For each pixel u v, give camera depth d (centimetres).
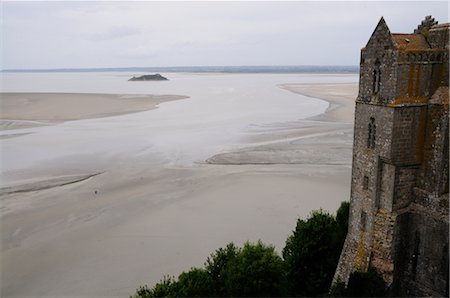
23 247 4697
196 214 5641
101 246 4753
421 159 3222
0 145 9256
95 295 3822
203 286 3259
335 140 9925
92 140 9900
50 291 3891
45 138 9988
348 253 3609
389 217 3241
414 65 3073
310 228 3875
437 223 3091
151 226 5269
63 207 5859
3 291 3881
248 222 5356
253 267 3191
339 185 6744
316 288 3672
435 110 3091
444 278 3073
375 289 3219
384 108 3150
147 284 4000
